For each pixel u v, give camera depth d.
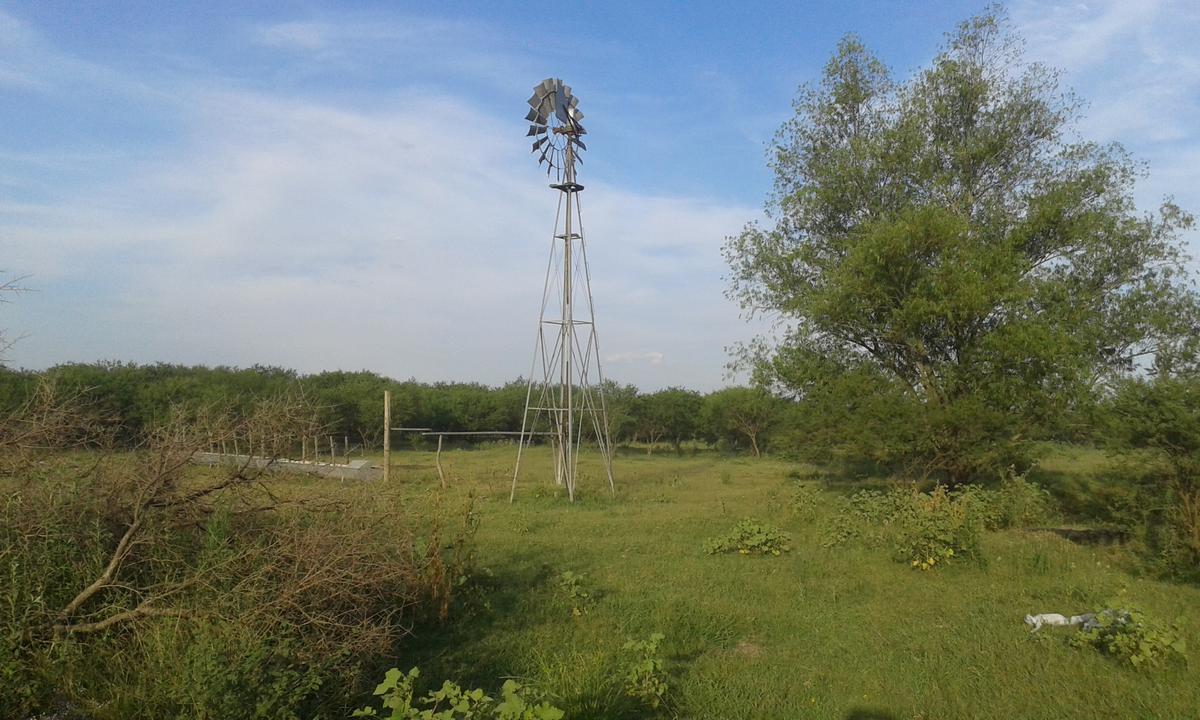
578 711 4.98
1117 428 9.93
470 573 8.12
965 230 15.53
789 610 7.86
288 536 5.50
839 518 12.43
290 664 4.62
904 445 15.16
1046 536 11.52
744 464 33.75
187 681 4.29
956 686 5.69
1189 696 5.34
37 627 4.72
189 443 5.61
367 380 38.06
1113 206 16.58
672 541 11.84
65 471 5.49
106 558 5.27
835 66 18.86
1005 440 15.00
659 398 43.12
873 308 16.33
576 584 8.20
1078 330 15.23
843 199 18.41
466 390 41.59
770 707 5.36
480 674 5.88
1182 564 8.94
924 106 18.03
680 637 6.91
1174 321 15.97
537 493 18.03
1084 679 5.71
